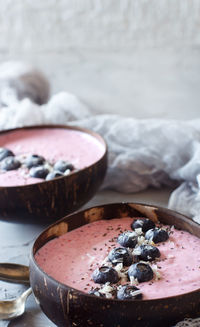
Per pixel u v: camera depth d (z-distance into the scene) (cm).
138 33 137
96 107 110
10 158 67
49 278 47
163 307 45
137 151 75
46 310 49
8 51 140
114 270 50
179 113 108
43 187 60
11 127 81
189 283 49
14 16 139
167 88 118
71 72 127
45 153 69
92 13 136
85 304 46
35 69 96
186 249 53
